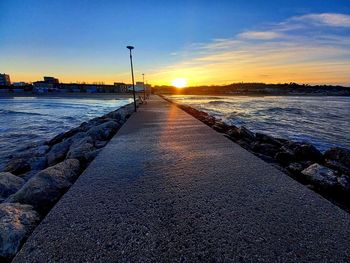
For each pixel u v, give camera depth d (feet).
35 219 7.59
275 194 8.91
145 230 6.64
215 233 6.48
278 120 73.26
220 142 18.60
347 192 10.13
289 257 5.57
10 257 6.04
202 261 5.47
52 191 9.86
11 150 33.94
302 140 41.96
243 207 7.91
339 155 17.69
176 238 6.28
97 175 11.08
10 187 12.36
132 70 46.44
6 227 6.45
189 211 7.67
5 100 219.41
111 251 5.78
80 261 5.44
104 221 7.11
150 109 55.36
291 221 7.05
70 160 13.51
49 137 45.47
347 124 65.67
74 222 7.05
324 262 5.42
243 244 6.02
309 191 9.18
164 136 21.34
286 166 15.72
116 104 163.84
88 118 80.94
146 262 5.42
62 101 204.13
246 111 103.81
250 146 22.31
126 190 9.36
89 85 407.85
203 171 11.59
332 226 6.80
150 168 12.11
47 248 5.89
